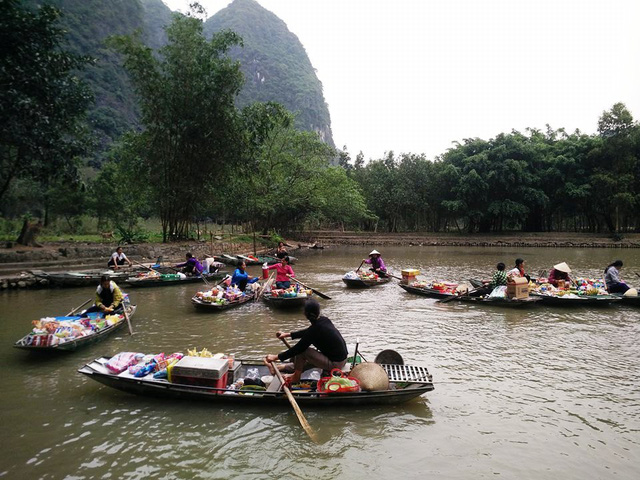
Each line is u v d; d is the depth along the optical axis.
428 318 9.79
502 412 5.06
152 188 22.86
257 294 12.20
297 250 34.34
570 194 41.00
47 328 6.96
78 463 4.03
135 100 22.42
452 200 45.78
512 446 4.34
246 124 23.03
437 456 4.16
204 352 5.90
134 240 21.70
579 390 5.69
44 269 15.10
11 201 29.41
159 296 12.55
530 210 44.59
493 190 44.91
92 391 5.62
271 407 5.11
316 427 4.68
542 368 6.52
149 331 8.57
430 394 5.55
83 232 28.27
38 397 5.43
